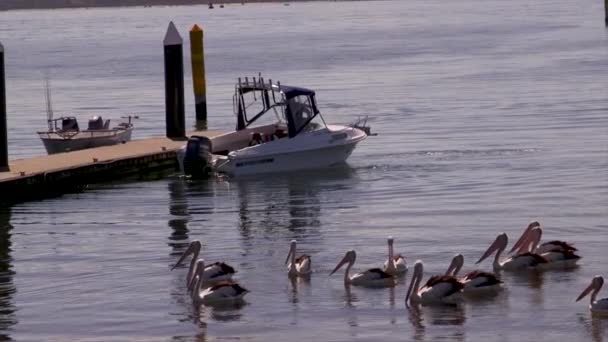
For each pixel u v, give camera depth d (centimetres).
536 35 12094
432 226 3056
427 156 4228
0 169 3781
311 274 2584
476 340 2144
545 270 2548
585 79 6981
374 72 8081
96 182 3897
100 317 2333
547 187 3553
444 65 8562
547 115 5316
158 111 5994
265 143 3938
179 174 4038
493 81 7119
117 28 17938
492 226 3033
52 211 3422
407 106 5912
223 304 2383
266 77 7875
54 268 2731
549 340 2136
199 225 3172
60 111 6112
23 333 2252
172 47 4528
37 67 9519
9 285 2592
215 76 8094
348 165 4075
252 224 3162
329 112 5747
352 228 3064
